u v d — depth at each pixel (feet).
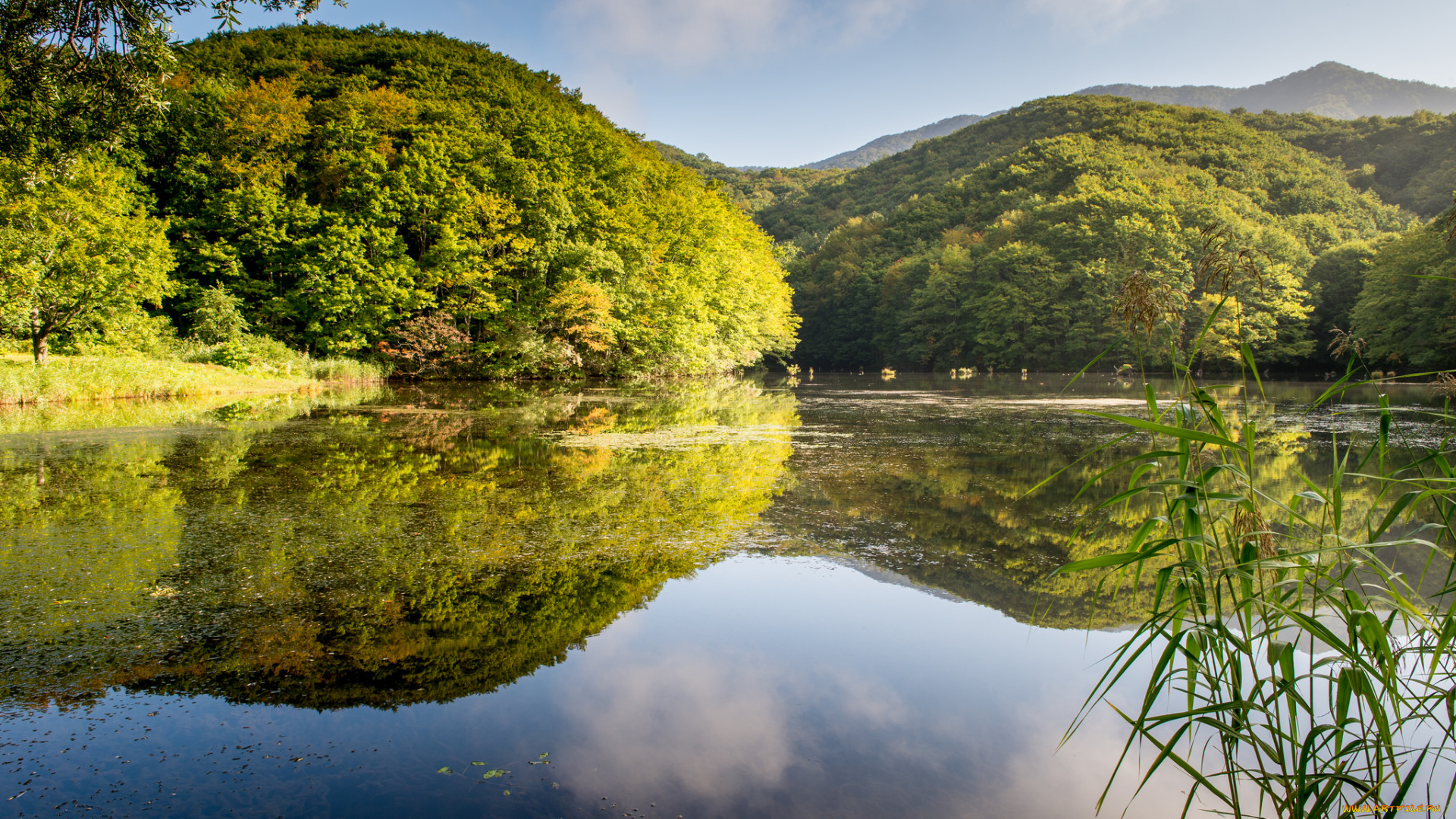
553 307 98.07
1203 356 122.01
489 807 7.43
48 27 21.54
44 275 60.03
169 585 14.20
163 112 24.30
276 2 22.71
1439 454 7.07
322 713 9.45
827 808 7.43
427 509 20.94
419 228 94.58
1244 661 11.05
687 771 8.14
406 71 120.98
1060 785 7.97
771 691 10.23
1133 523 20.27
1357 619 6.83
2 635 11.73
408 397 65.16
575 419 47.70
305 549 16.75
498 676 10.57
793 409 58.90
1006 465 30.09
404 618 12.71
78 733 8.83
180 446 32.40
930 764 8.34
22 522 19.08
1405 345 96.68
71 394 52.16
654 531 18.88
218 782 7.83
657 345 112.68
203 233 87.92
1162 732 9.16
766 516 20.70
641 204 121.39
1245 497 7.52
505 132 114.32
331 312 84.79
